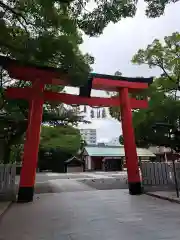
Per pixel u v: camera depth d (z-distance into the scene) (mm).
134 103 18141
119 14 8305
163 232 7203
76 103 17156
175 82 20281
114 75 17391
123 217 9422
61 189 20516
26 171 14656
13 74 14867
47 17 8852
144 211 10547
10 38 9242
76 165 62688
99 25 8500
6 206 12656
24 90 15641
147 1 8188
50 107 22703
